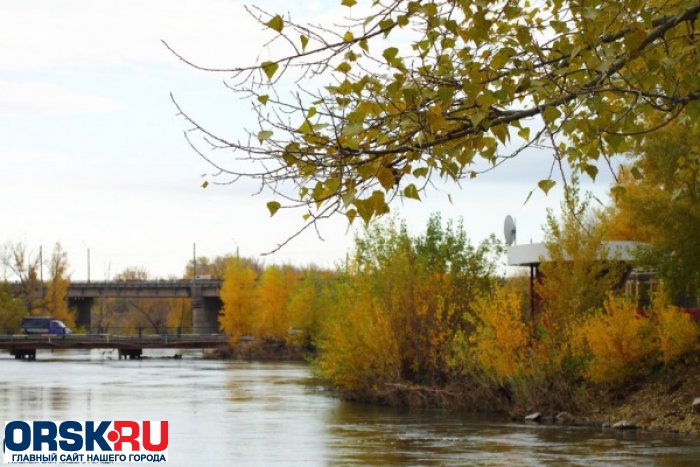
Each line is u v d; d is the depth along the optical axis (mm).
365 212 6754
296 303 78375
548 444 23031
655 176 27500
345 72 6914
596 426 27125
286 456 21125
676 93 7809
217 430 26469
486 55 7477
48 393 40094
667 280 29094
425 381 35062
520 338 30094
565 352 29609
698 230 27594
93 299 127000
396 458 20750
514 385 30156
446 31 7141
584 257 31281
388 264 36531
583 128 7539
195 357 86188
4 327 102312
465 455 21125
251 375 54375
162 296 111000
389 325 35031
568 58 7629
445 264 37406
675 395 27672
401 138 6988
